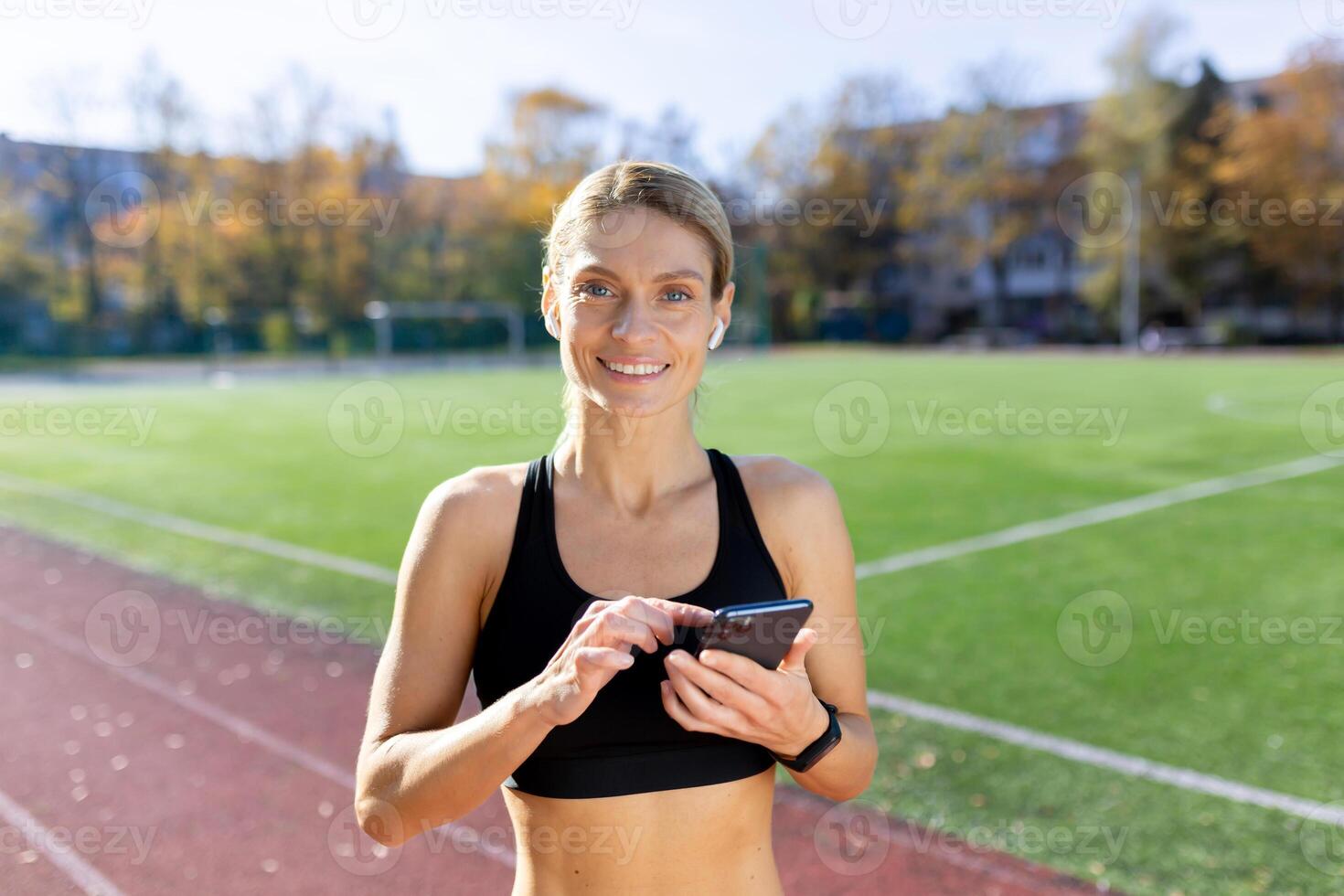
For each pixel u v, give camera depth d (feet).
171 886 10.41
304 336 126.72
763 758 4.52
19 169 119.75
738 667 3.81
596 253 4.29
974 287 175.11
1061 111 165.48
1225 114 135.95
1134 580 21.89
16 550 25.79
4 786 12.69
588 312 4.33
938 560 23.75
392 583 22.39
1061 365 102.06
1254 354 123.65
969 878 10.14
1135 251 140.67
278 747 13.79
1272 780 12.14
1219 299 147.54
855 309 167.12
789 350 148.36
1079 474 35.83
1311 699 14.73
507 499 4.62
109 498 33.14
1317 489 32.53
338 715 14.88
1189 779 12.20
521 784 4.38
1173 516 28.60
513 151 136.05
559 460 4.74
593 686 3.69
